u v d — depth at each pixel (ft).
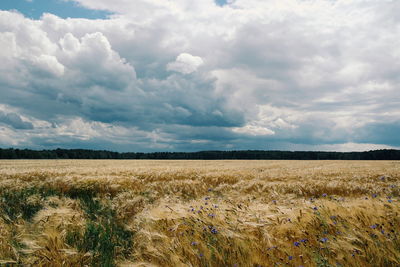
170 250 8.85
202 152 422.00
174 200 18.31
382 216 10.82
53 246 10.00
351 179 45.93
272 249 9.02
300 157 405.39
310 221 11.16
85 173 49.01
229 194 24.48
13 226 12.53
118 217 17.80
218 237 9.79
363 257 8.13
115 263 9.91
